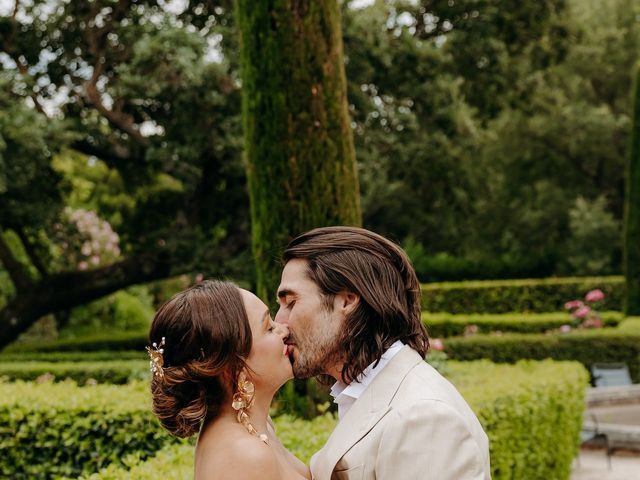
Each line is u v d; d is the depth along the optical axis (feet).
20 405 15.24
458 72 45.09
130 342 52.42
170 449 12.20
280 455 6.25
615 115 77.00
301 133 16.17
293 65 16.19
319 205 16.14
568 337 38.19
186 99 34.53
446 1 42.29
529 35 45.01
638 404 28.17
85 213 47.62
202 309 5.90
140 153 40.83
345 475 5.75
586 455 26.43
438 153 42.65
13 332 42.68
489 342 38.45
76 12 39.04
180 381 5.83
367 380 6.08
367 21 37.22
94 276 42.39
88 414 15.28
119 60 39.01
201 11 41.19
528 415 16.26
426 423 5.43
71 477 15.19
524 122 74.43
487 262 71.92
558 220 76.74
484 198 75.10
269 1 16.28
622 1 74.18
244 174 37.45
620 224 74.69
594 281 56.24
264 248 16.35
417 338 6.32
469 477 5.29
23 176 35.09
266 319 6.16
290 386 15.12
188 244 39.78
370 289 6.07
